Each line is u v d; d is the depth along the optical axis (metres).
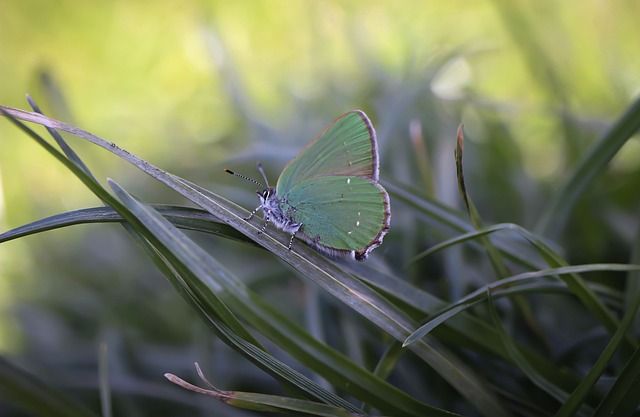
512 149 0.29
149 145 0.34
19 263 0.30
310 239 0.24
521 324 0.26
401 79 0.31
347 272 0.23
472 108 0.31
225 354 0.26
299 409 0.22
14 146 0.33
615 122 0.25
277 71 0.38
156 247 0.22
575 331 0.26
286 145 0.30
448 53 0.30
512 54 0.34
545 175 0.30
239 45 0.42
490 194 0.29
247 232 0.22
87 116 0.38
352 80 0.33
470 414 0.25
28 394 0.24
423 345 0.23
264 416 0.25
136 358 0.27
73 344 0.28
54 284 0.29
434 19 0.39
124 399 0.26
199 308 0.22
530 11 0.31
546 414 0.23
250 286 0.26
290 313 0.27
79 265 0.29
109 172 0.31
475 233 0.23
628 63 0.32
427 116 0.30
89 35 0.44
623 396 0.22
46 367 0.27
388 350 0.23
